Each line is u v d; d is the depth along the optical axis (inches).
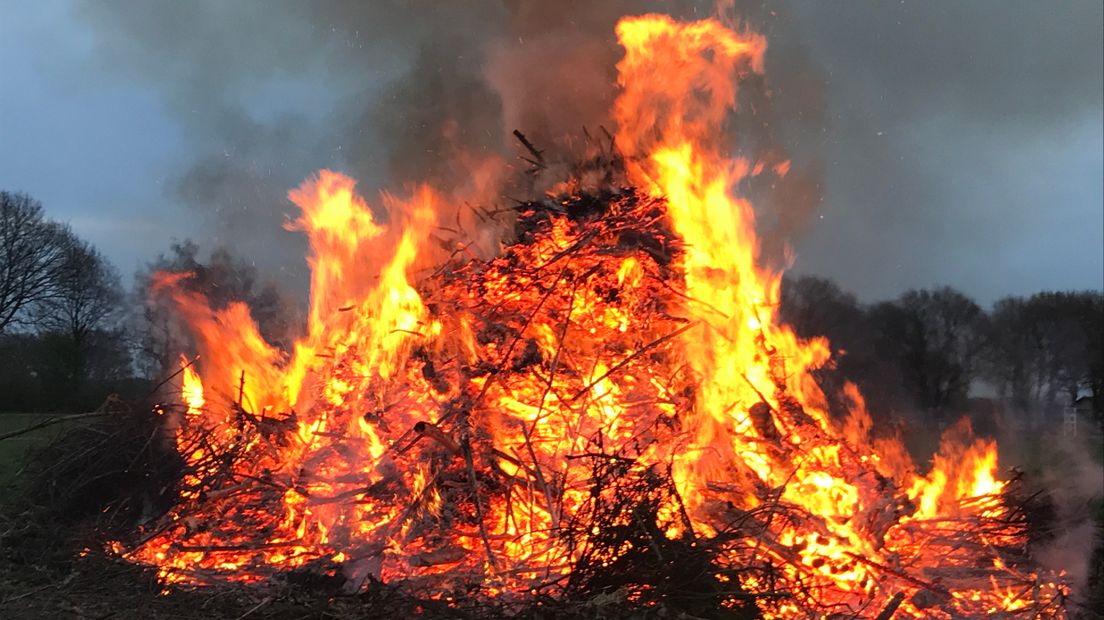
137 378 789.2
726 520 205.0
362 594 179.2
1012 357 1563.7
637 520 174.7
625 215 257.6
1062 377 1584.6
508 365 242.5
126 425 254.5
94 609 177.3
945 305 1498.5
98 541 217.9
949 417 1237.1
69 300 1536.7
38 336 1155.9
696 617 162.1
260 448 250.8
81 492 243.3
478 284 261.4
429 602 172.9
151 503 239.3
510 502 213.8
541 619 162.6
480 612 169.6
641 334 250.1
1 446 397.1
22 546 216.8
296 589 183.8
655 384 242.2
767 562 184.2
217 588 190.1
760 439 230.8
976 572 201.6
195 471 240.4
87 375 885.2
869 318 1235.2
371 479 225.8
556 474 218.2
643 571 170.2
